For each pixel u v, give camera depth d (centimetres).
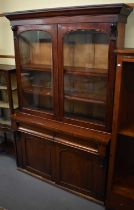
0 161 284
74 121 210
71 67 202
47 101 235
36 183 243
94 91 202
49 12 184
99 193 210
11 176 254
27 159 252
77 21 177
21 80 235
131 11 189
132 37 198
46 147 229
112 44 167
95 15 168
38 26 200
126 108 189
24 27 209
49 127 214
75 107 217
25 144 246
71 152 213
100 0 207
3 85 269
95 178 207
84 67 199
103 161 193
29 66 225
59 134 215
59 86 207
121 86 168
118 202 195
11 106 250
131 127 187
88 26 174
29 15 197
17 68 231
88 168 208
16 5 258
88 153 201
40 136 227
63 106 213
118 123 178
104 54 184
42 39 214
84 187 218
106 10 160
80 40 193
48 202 216
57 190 232
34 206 211
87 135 195
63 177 229
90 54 192
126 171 218
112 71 174
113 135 181
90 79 200
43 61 223
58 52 197
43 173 244
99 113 205
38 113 233
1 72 256
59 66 201
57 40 193
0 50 288
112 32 164
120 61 160
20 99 243
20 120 234
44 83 229
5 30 273
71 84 210
